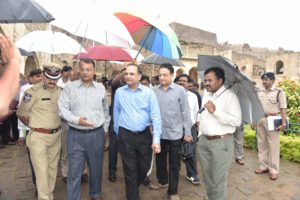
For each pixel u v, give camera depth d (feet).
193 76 93.81
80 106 12.09
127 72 12.17
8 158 19.85
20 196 13.92
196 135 16.06
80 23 13.88
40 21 8.57
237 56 116.06
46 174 12.14
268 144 17.34
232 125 11.28
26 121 12.60
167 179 15.35
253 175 17.75
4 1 8.27
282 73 112.27
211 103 11.16
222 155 11.38
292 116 23.88
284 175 17.83
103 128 12.73
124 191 15.02
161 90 13.94
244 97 11.59
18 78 4.07
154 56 23.82
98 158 12.68
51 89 12.59
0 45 4.01
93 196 13.16
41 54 44.11
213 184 11.77
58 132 12.79
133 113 12.29
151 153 12.99
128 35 13.47
